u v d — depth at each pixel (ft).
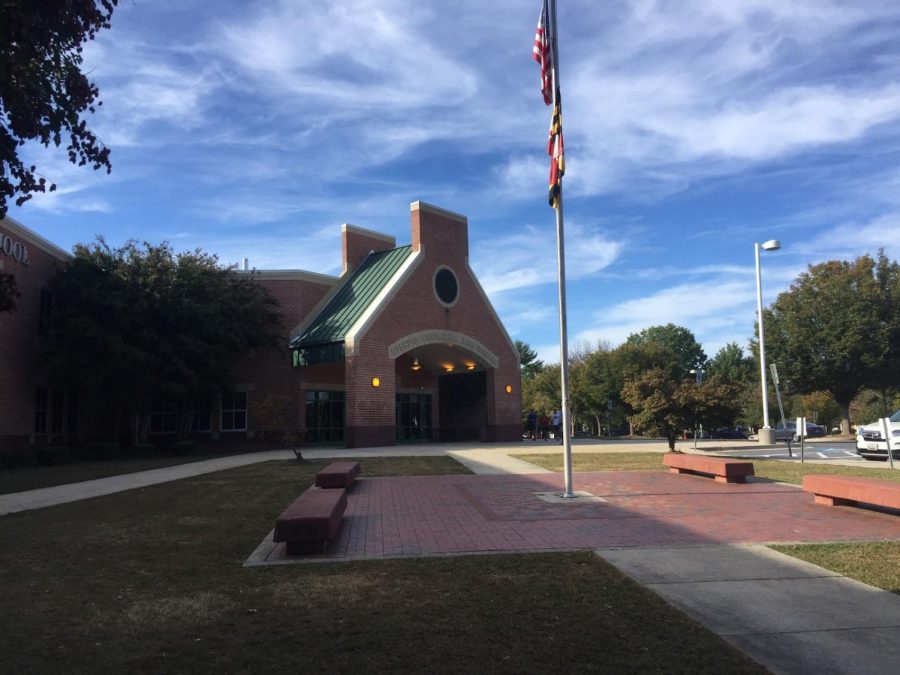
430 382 117.91
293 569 22.47
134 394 80.89
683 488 41.88
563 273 39.88
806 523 29.81
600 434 193.26
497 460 63.67
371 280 101.19
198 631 16.51
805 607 18.10
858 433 65.21
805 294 138.31
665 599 18.79
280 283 97.81
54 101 22.40
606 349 218.79
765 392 93.61
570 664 14.25
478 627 16.51
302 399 95.81
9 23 19.83
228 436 94.12
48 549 26.18
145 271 78.74
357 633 16.19
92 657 14.93
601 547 25.32
